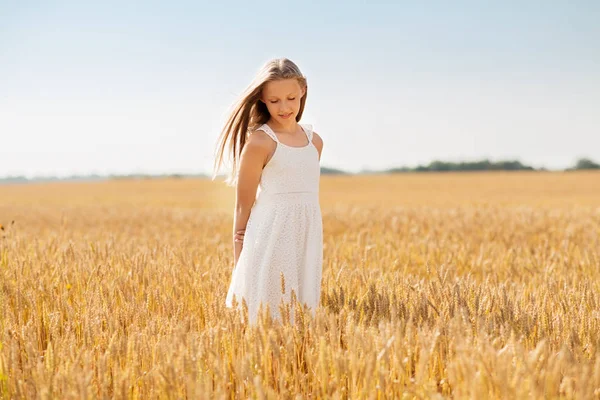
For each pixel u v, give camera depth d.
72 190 46.81
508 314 3.16
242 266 3.49
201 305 3.58
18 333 2.93
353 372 2.34
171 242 8.07
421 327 3.00
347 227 10.58
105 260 4.99
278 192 3.42
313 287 3.50
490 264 5.80
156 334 2.93
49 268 4.68
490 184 46.34
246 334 2.69
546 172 73.31
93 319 3.05
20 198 33.59
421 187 43.66
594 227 9.12
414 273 5.72
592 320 3.03
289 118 3.38
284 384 2.42
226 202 27.34
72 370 2.29
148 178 77.00
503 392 2.08
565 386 2.22
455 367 2.23
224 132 3.56
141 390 2.52
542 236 8.50
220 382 2.34
